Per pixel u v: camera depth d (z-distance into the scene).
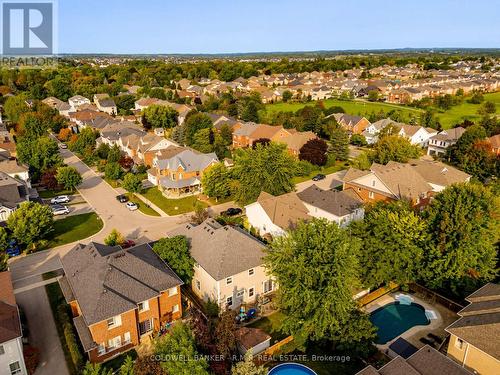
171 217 62.69
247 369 26.67
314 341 35.72
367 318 33.84
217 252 40.69
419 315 39.66
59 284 41.88
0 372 29.83
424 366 28.23
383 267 39.75
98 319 31.39
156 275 37.06
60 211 62.81
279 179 62.91
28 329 36.41
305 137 96.12
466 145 84.75
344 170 88.75
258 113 133.62
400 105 166.38
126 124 108.06
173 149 82.06
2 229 48.38
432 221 43.09
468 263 40.19
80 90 169.38
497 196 50.66
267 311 40.31
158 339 32.00
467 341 29.89
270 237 53.50
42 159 77.94
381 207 48.91
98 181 80.06
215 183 67.19
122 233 56.75
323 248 33.97
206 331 31.16
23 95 146.62
